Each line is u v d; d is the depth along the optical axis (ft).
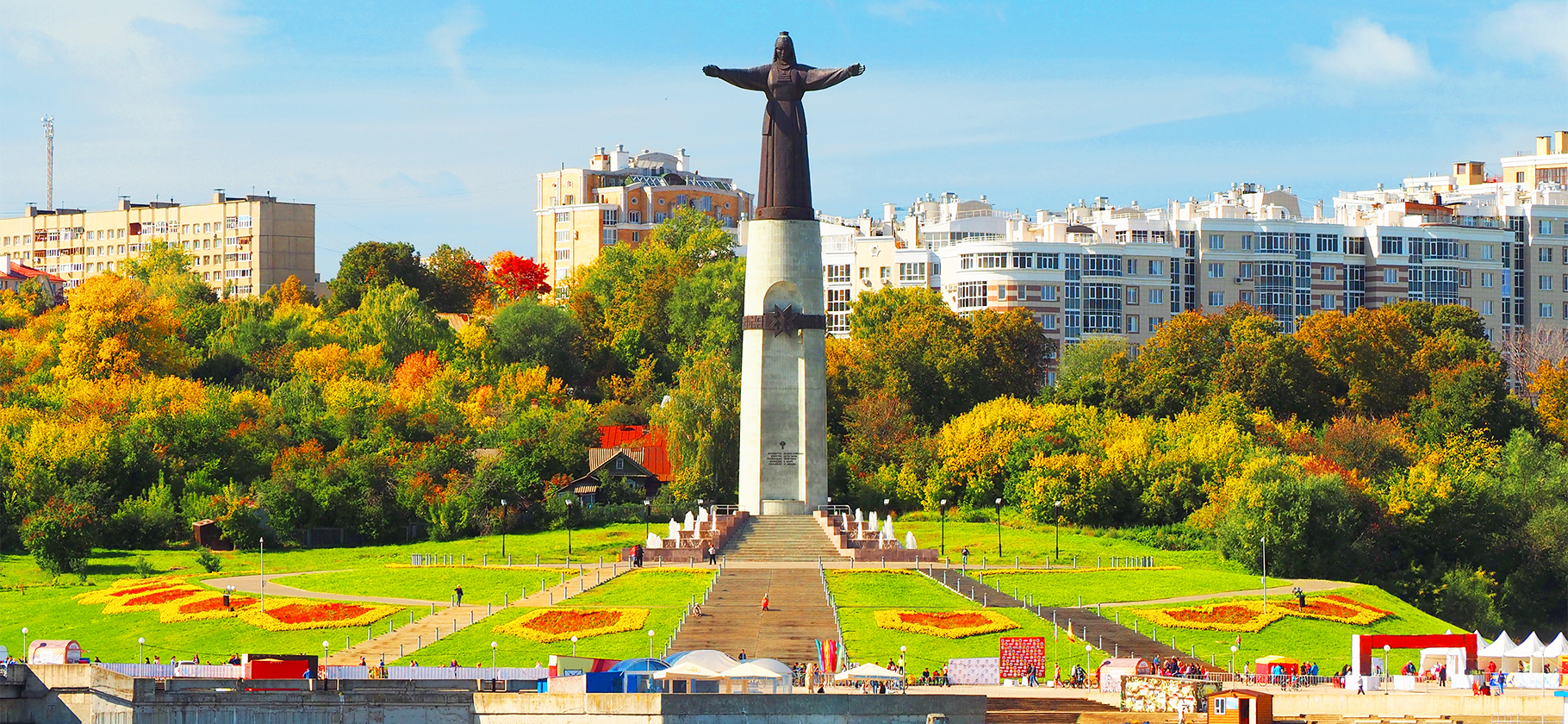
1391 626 549.54
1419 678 444.14
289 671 396.16
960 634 504.84
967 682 452.35
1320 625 541.75
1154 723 396.16
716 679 405.18
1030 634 508.12
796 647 485.15
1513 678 432.66
